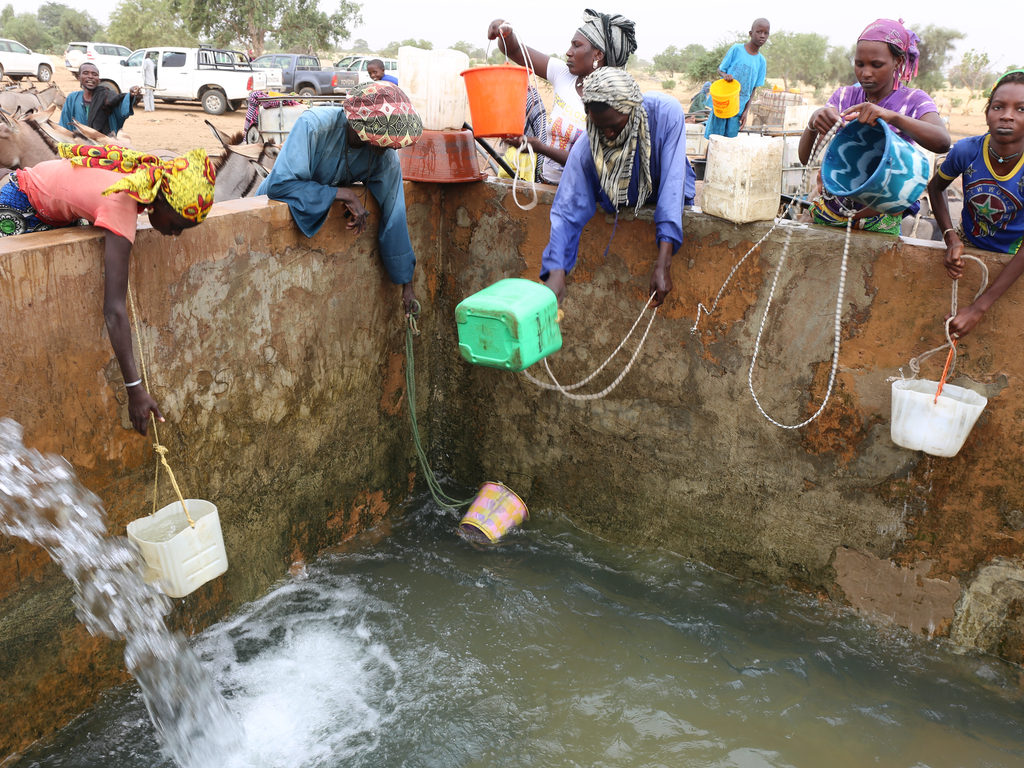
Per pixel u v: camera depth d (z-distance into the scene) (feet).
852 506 13.98
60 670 11.51
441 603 14.99
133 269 11.26
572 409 16.69
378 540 17.15
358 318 15.72
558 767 11.46
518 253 16.33
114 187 9.80
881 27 12.45
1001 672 13.12
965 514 12.97
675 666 13.47
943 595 13.52
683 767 11.50
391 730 12.06
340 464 16.34
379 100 13.12
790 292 13.46
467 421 18.42
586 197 13.30
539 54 16.58
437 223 17.08
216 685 12.80
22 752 11.27
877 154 12.29
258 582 14.92
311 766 11.39
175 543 10.80
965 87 116.98
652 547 16.56
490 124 14.48
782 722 12.32
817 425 13.89
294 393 14.71
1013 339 11.80
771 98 36.22
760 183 12.99
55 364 10.53
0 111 16.75
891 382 12.99
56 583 11.15
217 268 12.55
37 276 10.05
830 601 14.71
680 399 15.23
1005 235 11.59
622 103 12.01
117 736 11.71
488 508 17.19
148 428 12.03
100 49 86.79
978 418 12.37
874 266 12.62
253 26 132.05
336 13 138.00
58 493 10.77
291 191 13.23
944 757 11.73
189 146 49.29
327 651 13.70
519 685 13.03
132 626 11.66
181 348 12.28
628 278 15.03
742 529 15.30
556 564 16.28
